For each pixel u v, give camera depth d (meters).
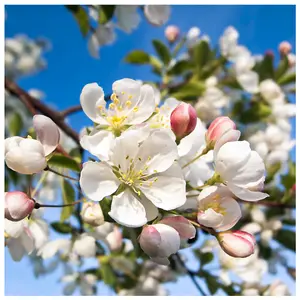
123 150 0.16
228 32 0.34
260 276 0.28
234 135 0.16
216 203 0.16
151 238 0.14
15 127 0.32
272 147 0.33
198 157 0.17
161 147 0.16
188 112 0.16
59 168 0.20
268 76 0.36
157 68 0.34
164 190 0.16
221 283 0.27
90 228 0.24
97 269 0.32
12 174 0.26
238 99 0.35
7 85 0.27
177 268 0.30
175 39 0.35
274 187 0.30
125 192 0.16
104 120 0.17
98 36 0.28
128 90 0.17
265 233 0.31
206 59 0.34
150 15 0.27
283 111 0.34
